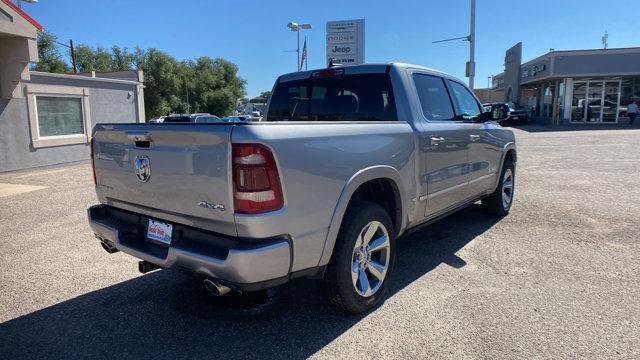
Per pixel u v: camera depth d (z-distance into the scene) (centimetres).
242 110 5050
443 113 496
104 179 376
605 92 2881
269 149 278
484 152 561
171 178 310
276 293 410
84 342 331
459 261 480
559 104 3006
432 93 485
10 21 1148
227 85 5706
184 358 309
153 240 343
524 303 377
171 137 305
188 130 293
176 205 313
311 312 372
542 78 3022
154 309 382
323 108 483
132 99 1802
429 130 436
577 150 1489
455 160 485
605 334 326
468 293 399
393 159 381
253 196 274
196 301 397
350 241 336
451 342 320
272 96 531
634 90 2852
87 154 1574
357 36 1842
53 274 465
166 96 4809
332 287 339
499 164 613
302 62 2200
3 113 1272
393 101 433
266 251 279
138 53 4712
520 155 1386
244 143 273
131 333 343
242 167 274
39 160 1389
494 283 420
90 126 1579
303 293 409
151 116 4647
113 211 386
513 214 675
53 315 374
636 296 387
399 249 524
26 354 317
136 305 390
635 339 319
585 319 348
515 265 465
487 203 645
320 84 486
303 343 324
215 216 289
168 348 321
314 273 321
